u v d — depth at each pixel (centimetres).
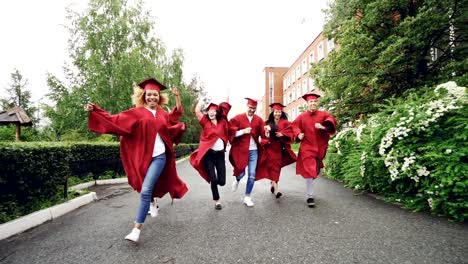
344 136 854
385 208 528
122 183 956
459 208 446
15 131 2069
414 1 1086
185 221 464
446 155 476
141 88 443
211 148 566
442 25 998
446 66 1021
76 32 2247
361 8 1182
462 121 488
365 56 1101
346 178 757
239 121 616
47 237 398
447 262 293
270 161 639
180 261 308
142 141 410
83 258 321
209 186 842
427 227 409
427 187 495
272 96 5331
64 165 611
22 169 499
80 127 2127
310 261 302
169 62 3092
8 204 477
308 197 555
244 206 564
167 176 461
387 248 333
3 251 348
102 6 2298
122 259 316
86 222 472
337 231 398
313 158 582
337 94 1210
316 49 3206
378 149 609
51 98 2220
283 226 425
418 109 541
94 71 2141
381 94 1141
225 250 337
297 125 616
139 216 375
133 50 2177
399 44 953
